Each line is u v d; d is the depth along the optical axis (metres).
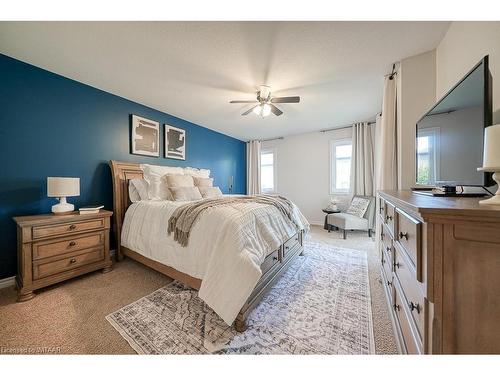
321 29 1.67
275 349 1.23
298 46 1.88
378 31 1.70
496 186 1.13
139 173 2.99
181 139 4.02
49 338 1.30
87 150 2.65
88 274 2.24
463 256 0.64
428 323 0.71
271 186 5.87
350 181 4.53
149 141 3.39
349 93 2.89
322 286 1.99
